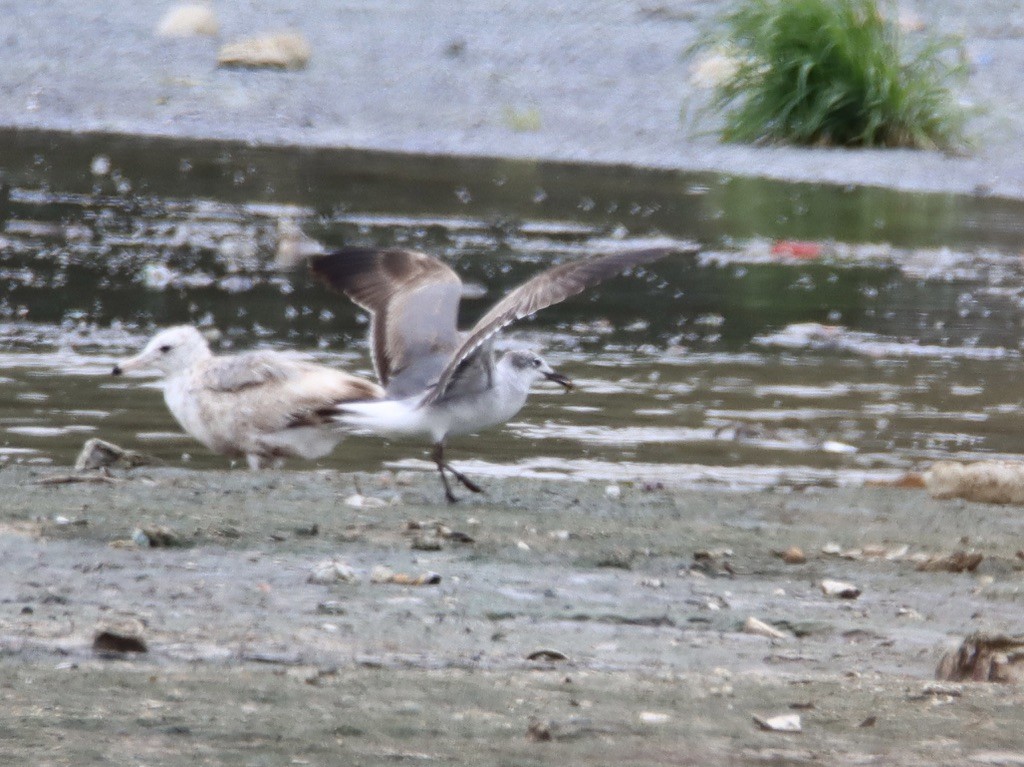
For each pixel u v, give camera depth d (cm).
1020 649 733
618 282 1973
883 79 2720
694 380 1545
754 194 2503
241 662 693
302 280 1923
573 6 3381
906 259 2123
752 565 962
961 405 1479
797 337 1727
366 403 1069
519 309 895
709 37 2944
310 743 570
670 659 745
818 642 798
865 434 1376
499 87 2991
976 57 3052
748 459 1291
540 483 1172
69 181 2419
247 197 2366
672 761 569
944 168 2645
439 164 2666
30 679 638
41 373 1474
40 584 812
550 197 2445
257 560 895
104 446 1188
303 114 2880
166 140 2748
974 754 586
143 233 2117
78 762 533
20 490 1049
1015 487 1174
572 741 587
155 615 765
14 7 3241
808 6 2734
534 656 733
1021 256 2161
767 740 599
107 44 3102
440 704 632
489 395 1070
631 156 2730
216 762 541
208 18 3191
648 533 1028
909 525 1087
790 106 2745
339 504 1066
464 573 893
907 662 759
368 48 3134
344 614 791
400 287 1104
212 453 1259
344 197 2394
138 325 1675
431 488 1142
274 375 1212
